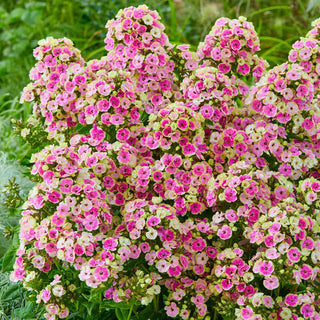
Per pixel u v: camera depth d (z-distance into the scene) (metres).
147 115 3.00
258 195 2.51
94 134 2.73
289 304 2.38
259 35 5.19
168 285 2.64
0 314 3.05
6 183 3.78
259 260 2.38
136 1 5.22
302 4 5.65
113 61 2.96
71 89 2.88
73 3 6.46
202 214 2.76
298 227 2.32
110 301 2.60
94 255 2.60
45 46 2.98
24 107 4.73
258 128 2.71
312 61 2.88
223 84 2.73
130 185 2.72
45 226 2.54
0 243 3.54
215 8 5.99
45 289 2.59
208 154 2.77
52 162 2.54
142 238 2.48
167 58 2.88
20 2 7.07
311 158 2.73
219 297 2.63
